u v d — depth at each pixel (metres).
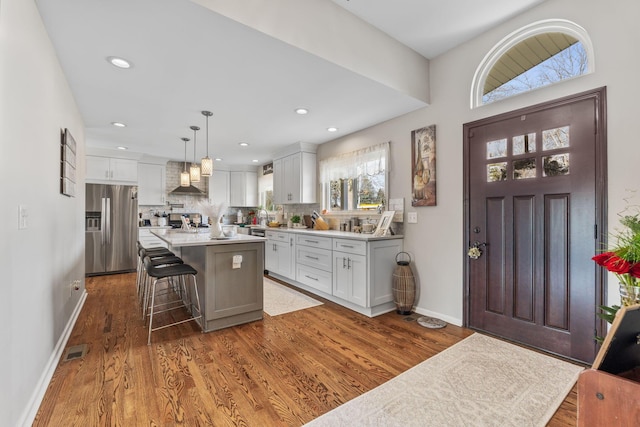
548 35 2.37
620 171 1.94
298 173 4.86
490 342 2.50
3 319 1.27
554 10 2.23
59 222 2.29
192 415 1.60
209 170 3.50
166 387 1.84
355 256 3.26
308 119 3.58
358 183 4.21
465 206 2.83
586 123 2.10
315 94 2.85
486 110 2.67
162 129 3.99
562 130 2.22
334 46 2.27
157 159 6.09
